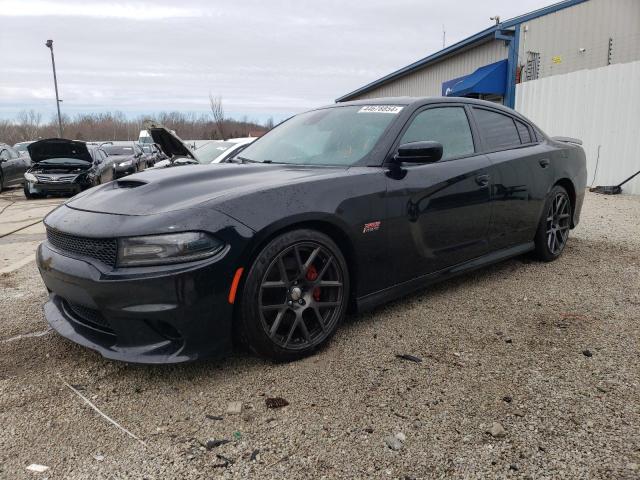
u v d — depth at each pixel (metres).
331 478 1.83
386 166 3.13
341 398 2.35
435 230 3.34
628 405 2.24
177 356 2.37
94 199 2.84
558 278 4.11
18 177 14.89
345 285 2.90
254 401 2.34
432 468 1.87
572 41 13.16
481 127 3.92
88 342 2.55
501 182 3.82
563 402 2.28
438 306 3.53
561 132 10.34
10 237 7.02
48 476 1.87
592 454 1.92
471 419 2.17
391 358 2.75
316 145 3.50
